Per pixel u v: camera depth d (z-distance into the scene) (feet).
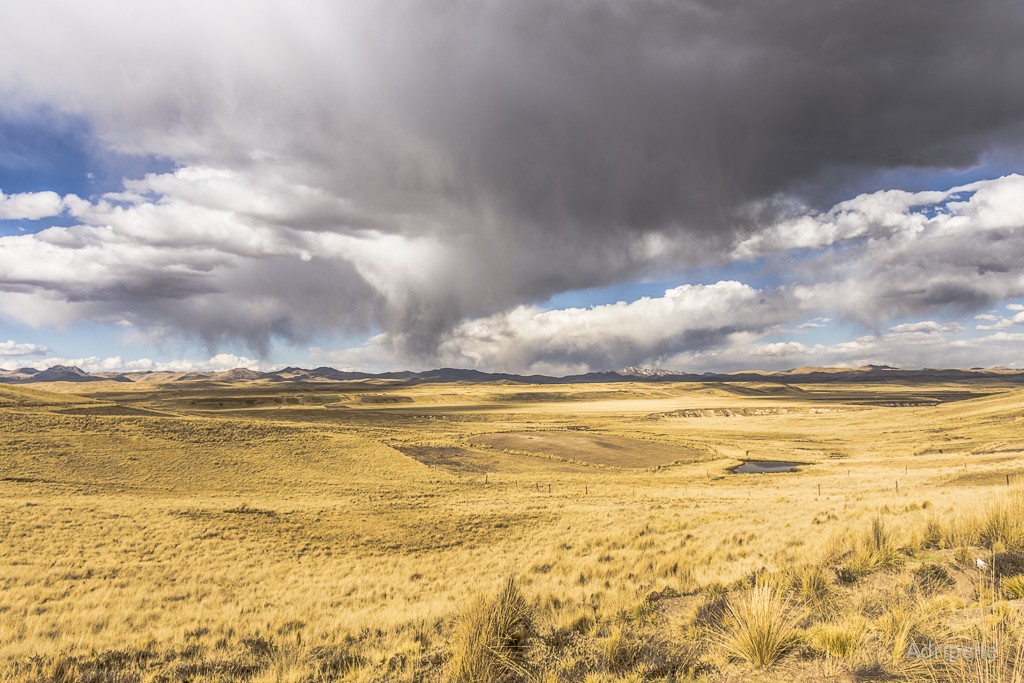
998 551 30.58
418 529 119.85
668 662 21.59
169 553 97.91
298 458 246.27
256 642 43.29
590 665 22.84
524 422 553.64
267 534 116.37
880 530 36.63
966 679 15.01
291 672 30.83
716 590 32.48
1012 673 14.58
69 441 226.38
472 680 22.95
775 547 48.37
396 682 25.66
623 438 389.60
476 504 153.58
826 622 22.76
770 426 577.84
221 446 250.98
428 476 234.38
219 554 98.99
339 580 78.33
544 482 227.81
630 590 36.94
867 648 19.02
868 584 28.19
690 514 105.29
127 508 135.13
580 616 29.63
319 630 43.78
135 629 54.29
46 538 103.81
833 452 353.31
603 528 101.09
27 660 41.52
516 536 107.24
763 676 18.38
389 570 84.28
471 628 25.93
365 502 157.38
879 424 534.37
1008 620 17.99
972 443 309.42
